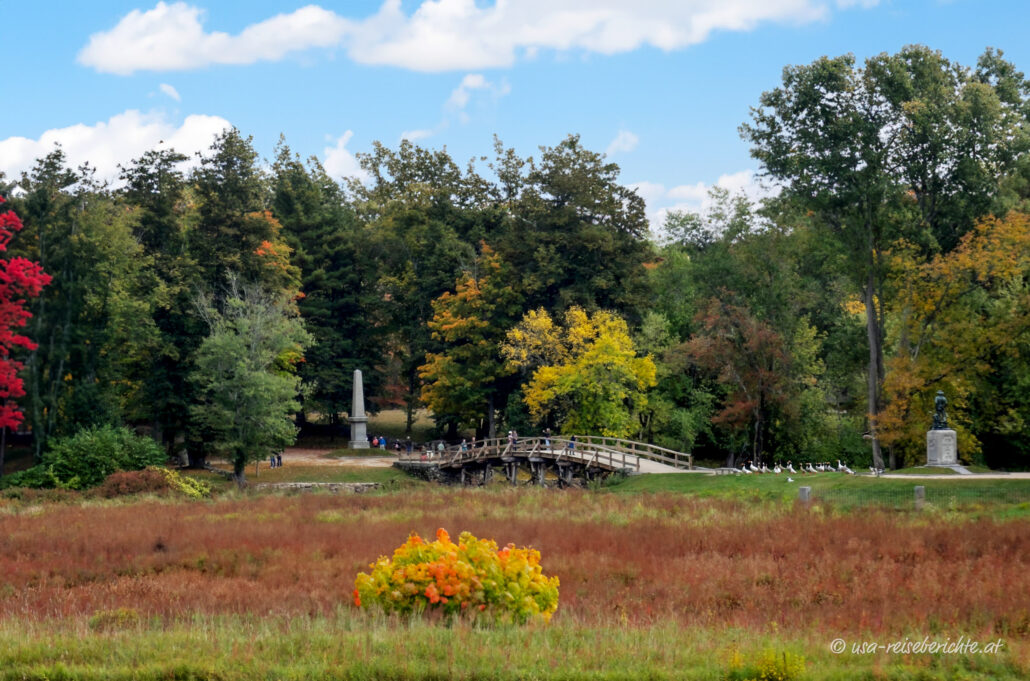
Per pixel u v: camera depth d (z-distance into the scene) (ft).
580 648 48.37
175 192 219.00
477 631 51.19
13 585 79.97
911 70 177.27
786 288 196.34
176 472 187.32
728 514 115.44
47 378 200.03
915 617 57.98
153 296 203.10
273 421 189.16
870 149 171.42
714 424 226.58
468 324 240.53
